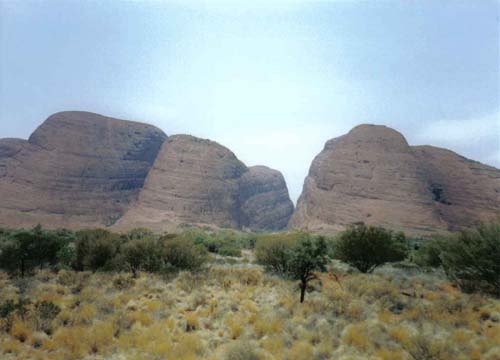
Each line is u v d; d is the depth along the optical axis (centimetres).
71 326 1081
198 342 941
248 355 848
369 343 954
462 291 1748
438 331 1085
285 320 1164
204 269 2316
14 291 1573
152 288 1602
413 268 2816
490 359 862
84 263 2239
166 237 3275
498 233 1719
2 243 2352
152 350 888
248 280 1928
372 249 2323
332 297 1484
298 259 1448
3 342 947
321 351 908
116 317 1127
